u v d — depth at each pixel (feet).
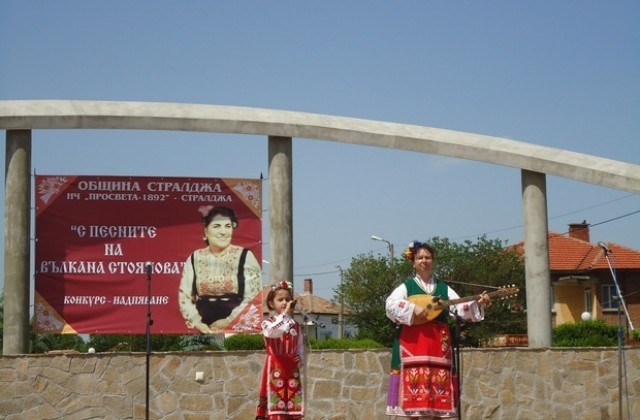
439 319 32.78
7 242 47.50
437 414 32.17
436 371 32.35
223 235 49.47
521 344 97.71
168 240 49.11
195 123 48.57
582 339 71.51
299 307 36.78
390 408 32.86
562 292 126.72
